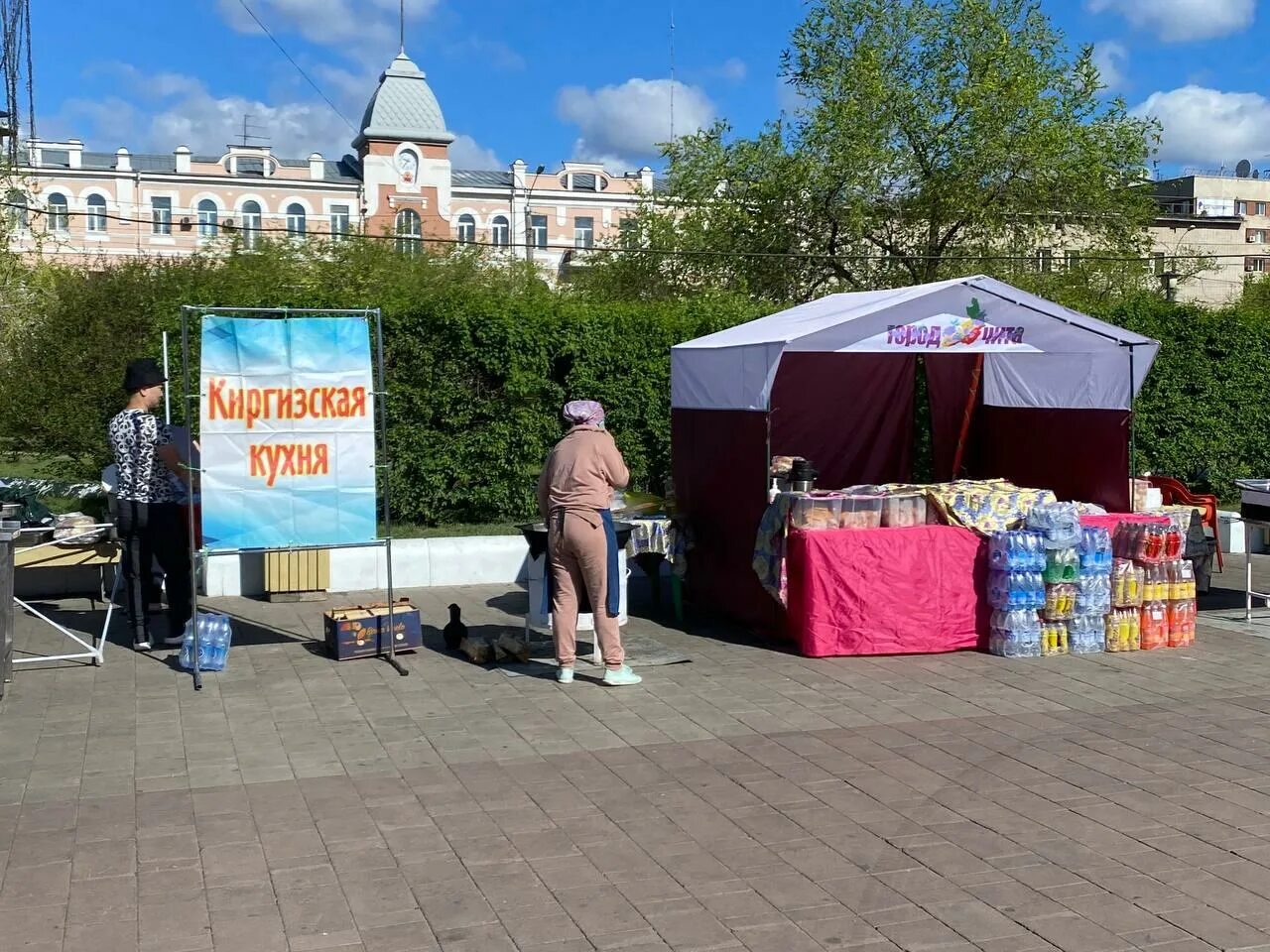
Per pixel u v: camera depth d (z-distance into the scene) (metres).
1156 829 4.83
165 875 4.38
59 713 6.57
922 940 3.86
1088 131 22.86
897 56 23.77
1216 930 3.93
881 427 11.38
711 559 9.26
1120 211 23.36
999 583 7.99
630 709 6.68
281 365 7.41
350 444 7.54
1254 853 4.58
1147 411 14.47
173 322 11.55
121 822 4.91
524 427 12.24
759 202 23.69
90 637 8.57
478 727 6.32
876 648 7.95
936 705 6.76
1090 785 5.37
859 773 5.55
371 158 58.84
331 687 7.16
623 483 7.33
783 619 8.27
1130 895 4.20
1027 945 3.82
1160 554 8.17
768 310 13.27
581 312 12.42
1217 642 8.49
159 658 7.90
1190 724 6.38
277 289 13.15
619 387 12.57
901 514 8.18
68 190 55.62
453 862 4.50
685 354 9.64
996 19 23.34
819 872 4.40
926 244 23.89
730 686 7.18
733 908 4.10
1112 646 8.15
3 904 4.12
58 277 17.53
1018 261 22.66
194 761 5.74
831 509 8.03
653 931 3.92
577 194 63.22
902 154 23.09
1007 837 4.75
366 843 4.69
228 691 7.07
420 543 10.64
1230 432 14.72
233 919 4.01
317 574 10.05
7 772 5.56
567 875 4.38
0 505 8.94
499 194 61.75
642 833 4.79
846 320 8.20
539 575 8.02
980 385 10.84
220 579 10.20
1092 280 22.84
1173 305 14.63
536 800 5.18
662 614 9.53
